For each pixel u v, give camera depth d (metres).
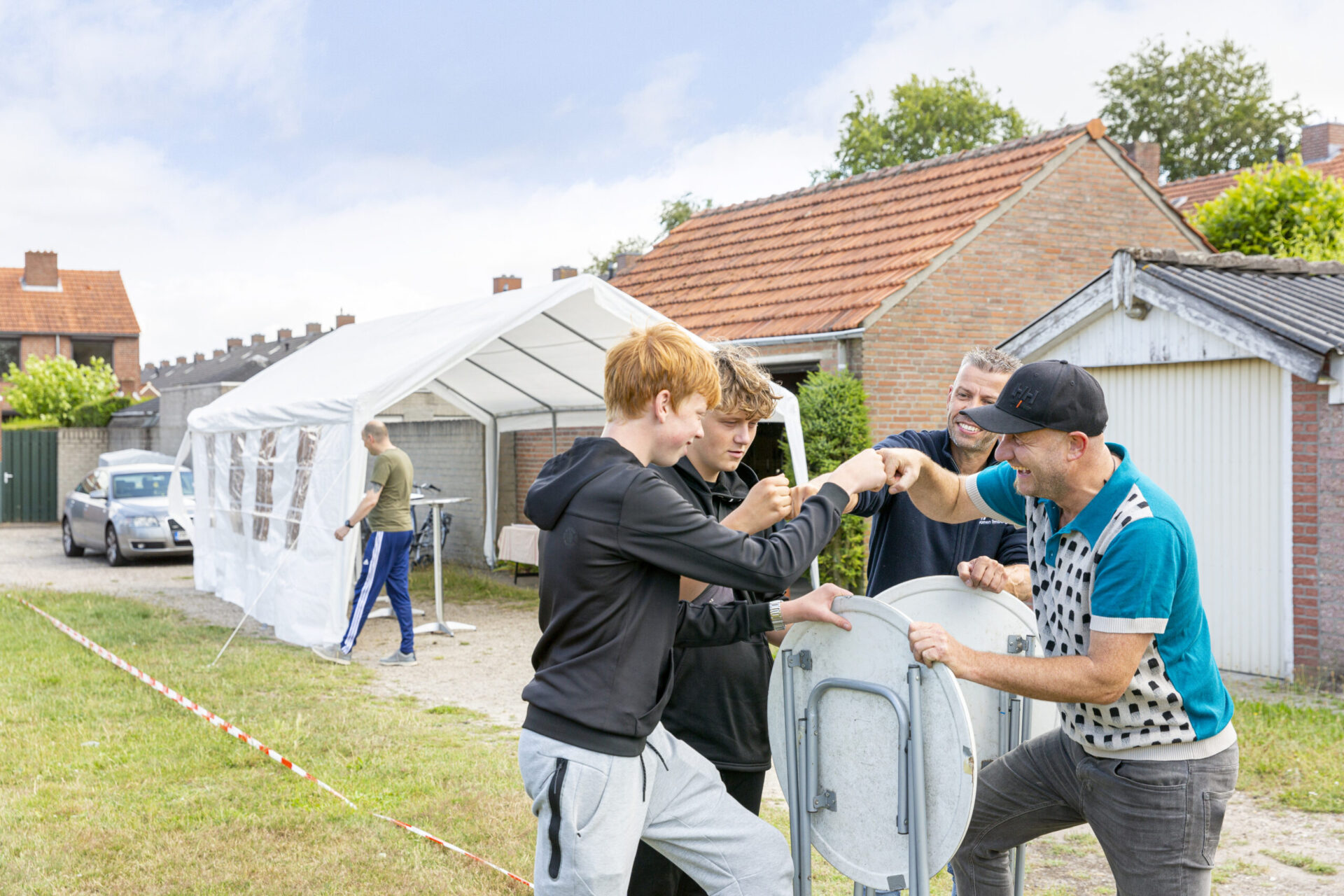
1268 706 6.99
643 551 2.32
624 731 2.36
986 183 14.02
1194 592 2.49
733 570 2.32
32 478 27.38
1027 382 2.49
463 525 16.20
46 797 5.41
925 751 2.38
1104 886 4.35
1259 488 8.21
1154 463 9.05
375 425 8.84
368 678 8.41
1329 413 7.66
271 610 10.15
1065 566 2.60
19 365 42.34
